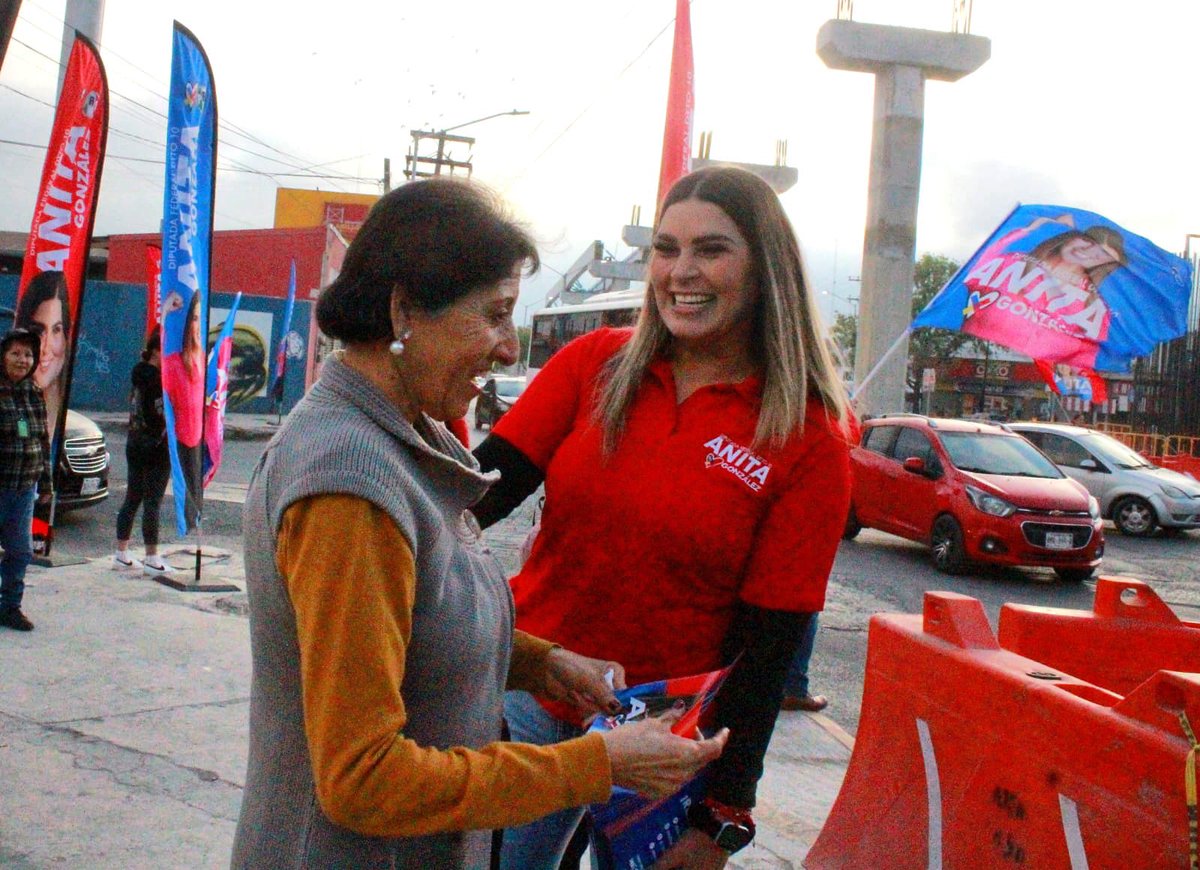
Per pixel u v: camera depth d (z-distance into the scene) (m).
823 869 3.13
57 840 3.18
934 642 2.82
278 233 27.89
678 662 1.99
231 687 4.78
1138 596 3.07
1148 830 2.00
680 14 5.98
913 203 20.97
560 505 2.04
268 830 1.32
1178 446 26.39
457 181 1.43
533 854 2.08
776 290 1.97
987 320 10.20
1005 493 10.42
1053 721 2.29
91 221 6.79
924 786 2.79
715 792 1.92
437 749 1.34
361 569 1.20
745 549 1.95
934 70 20.98
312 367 24.27
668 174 5.98
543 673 1.81
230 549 8.49
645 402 2.03
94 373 21.80
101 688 4.61
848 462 2.01
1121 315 9.91
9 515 5.38
